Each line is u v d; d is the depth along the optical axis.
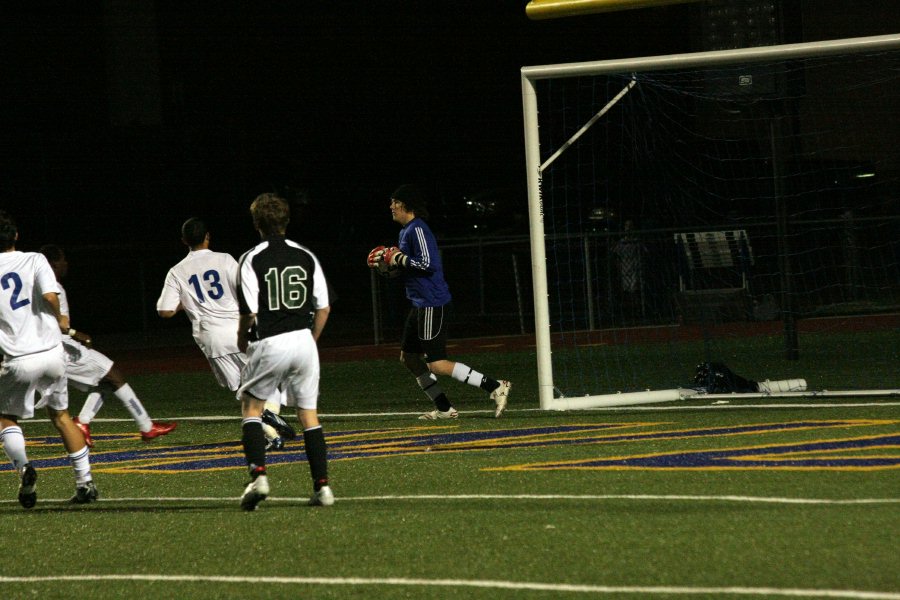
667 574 17.66
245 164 119.31
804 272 75.38
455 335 79.69
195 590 18.34
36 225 109.50
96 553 21.42
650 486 24.77
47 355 26.72
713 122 66.88
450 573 18.45
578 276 80.12
